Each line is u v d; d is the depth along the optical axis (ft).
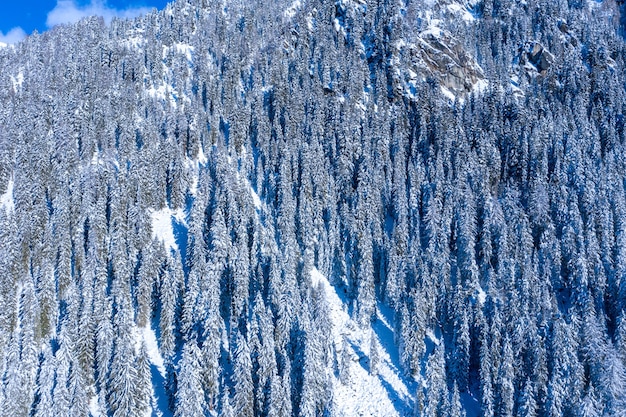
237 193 309.01
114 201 290.56
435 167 334.85
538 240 285.43
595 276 243.60
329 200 315.17
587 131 357.41
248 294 244.42
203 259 252.42
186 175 338.34
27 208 292.40
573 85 441.27
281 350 206.90
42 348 223.71
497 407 196.65
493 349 207.51
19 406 191.52
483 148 349.82
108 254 272.92
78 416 186.09
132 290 254.68
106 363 205.16
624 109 399.03
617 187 297.53
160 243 269.64
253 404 192.24
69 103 392.88
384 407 214.48
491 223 281.54
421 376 224.74
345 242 286.05
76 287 240.94
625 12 652.07
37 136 350.23
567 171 317.22
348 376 225.35
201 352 202.28
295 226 295.28
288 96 419.33
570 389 187.62
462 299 229.66
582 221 272.72
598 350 197.47
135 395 193.26
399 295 252.62
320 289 237.66
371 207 296.51
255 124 397.19
